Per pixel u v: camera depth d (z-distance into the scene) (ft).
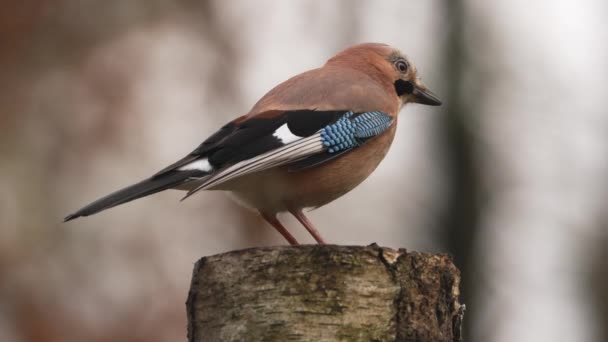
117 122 46.03
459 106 45.96
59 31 48.16
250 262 18.45
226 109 47.01
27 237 43.62
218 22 48.70
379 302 18.33
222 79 47.55
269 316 18.12
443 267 19.17
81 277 42.70
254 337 18.12
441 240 45.11
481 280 44.39
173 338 41.52
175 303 41.83
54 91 47.14
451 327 19.43
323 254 18.26
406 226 46.11
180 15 48.70
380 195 46.52
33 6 47.93
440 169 45.91
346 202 46.03
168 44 48.06
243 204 26.30
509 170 45.57
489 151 45.91
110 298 42.27
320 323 18.04
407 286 18.65
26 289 42.47
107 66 47.06
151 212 42.98
